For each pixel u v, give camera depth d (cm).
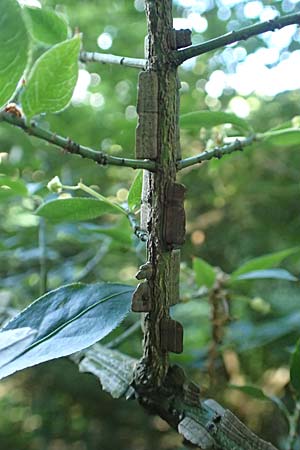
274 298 81
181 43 25
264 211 101
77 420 93
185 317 75
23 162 53
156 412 26
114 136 60
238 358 72
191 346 60
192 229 91
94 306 25
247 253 97
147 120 24
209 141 37
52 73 23
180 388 25
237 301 70
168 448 83
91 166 71
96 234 49
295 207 100
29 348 24
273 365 72
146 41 25
